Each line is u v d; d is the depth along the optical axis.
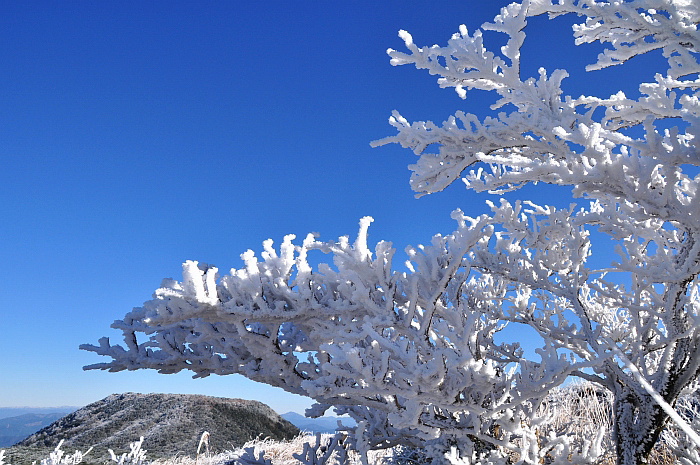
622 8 1.63
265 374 2.69
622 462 2.99
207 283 2.16
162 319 2.12
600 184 1.75
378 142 2.43
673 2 1.53
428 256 2.44
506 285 3.89
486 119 2.10
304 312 2.41
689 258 1.89
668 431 4.19
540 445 3.09
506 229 3.40
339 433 3.79
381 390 2.01
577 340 3.05
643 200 1.68
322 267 2.59
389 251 2.39
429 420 2.57
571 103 1.95
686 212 1.66
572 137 1.62
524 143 2.11
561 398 6.55
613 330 3.62
